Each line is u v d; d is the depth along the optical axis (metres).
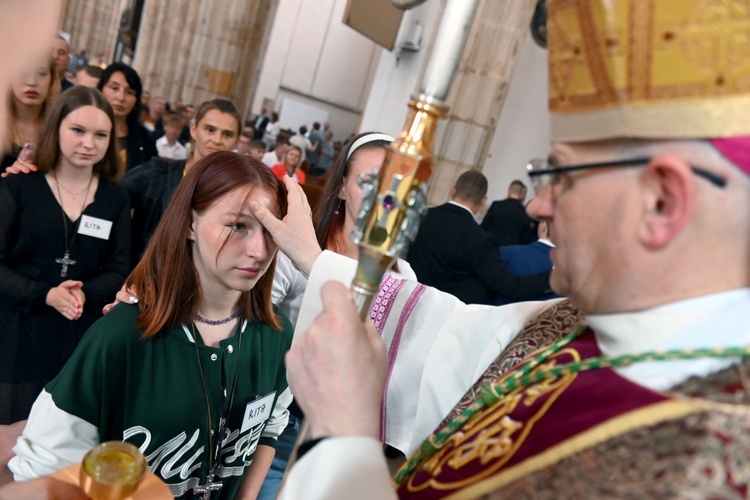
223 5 11.81
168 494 0.88
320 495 0.63
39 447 1.15
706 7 0.57
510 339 1.04
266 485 1.78
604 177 0.65
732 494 0.51
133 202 2.53
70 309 2.03
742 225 0.59
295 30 13.39
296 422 1.98
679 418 0.57
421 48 5.36
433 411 1.12
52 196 2.08
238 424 1.36
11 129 2.13
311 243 1.24
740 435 0.54
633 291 0.66
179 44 11.89
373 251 0.66
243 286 1.26
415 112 0.65
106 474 0.81
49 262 2.07
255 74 12.88
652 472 0.55
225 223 1.21
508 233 5.16
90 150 2.07
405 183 0.64
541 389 0.74
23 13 0.32
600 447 0.60
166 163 2.63
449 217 3.21
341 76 14.16
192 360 1.27
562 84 0.70
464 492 0.69
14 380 2.01
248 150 6.61
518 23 5.36
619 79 0.62
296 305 1.85
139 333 1.20
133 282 1.26
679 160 0.59
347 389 0.66
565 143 0.69
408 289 1.30
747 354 0.59
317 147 12.16
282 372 1.48
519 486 0.65
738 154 0.57
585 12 0.65
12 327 2.00
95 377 1.17
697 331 0.63
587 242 0.68
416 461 0.83
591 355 0.75
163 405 1.23
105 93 3.18
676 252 0.62
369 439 0.66
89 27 15.93
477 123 5.52
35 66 0.34
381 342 0.72
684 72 0.58
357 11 5.11
